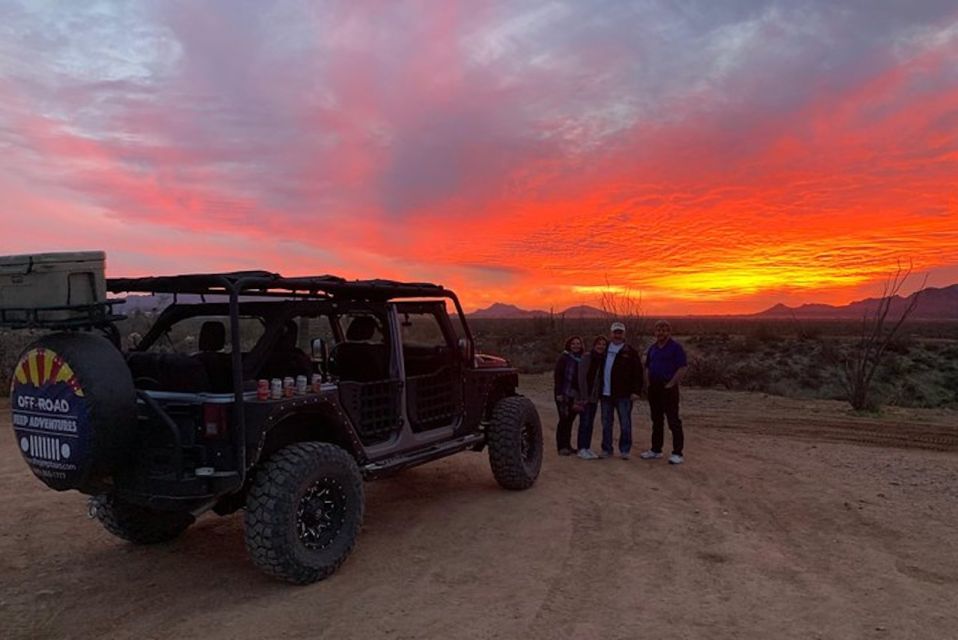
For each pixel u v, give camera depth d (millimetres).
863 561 5406
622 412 9617
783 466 9062
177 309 6031
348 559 5547
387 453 6094
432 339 7168
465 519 6652
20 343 16984
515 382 8250
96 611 4586
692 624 4309
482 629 4254
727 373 22391
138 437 4805
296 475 4891
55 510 7047
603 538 6035
